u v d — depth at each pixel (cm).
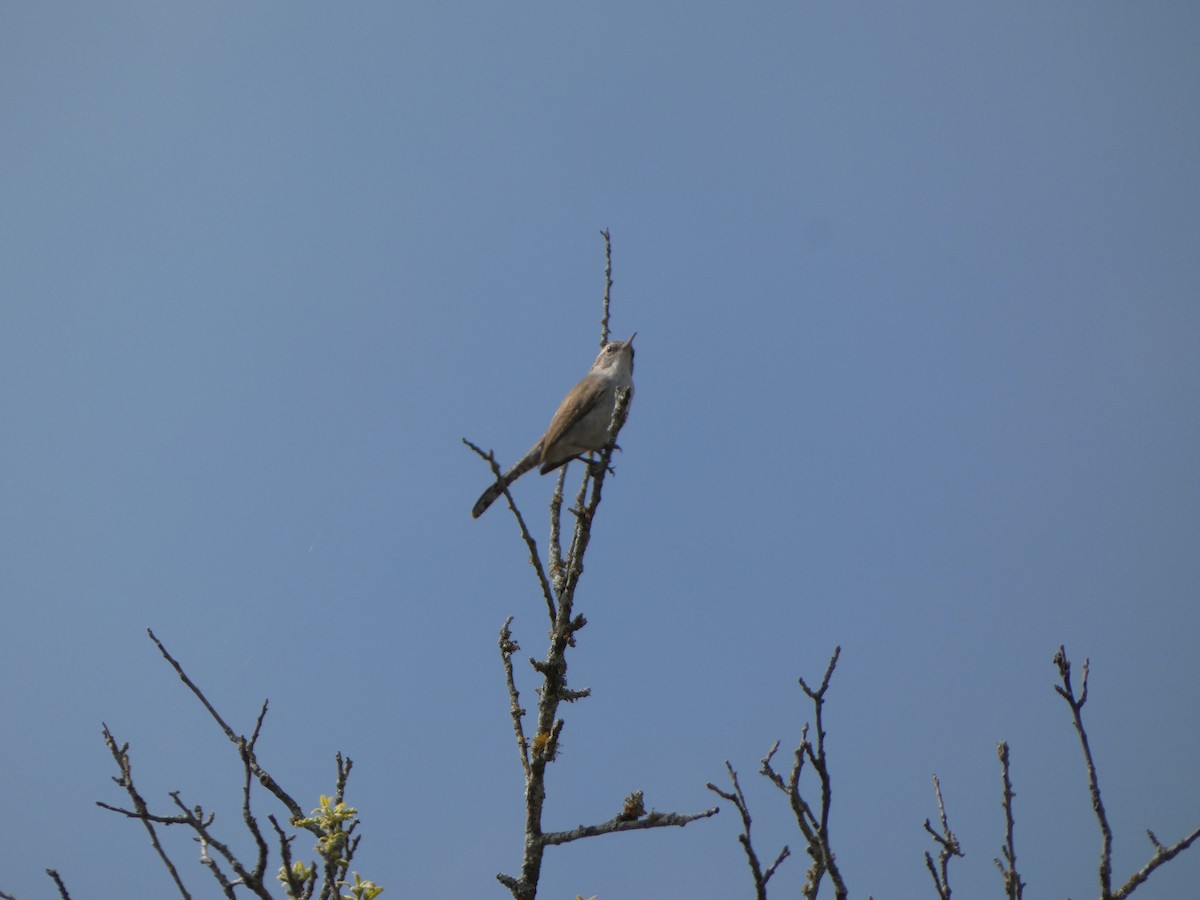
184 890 921
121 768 980
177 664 1019
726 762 891
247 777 961
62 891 930
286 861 933
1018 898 857
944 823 940
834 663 891
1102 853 833
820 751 863
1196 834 843
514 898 1122
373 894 982
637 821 1126
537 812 1162
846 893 816
